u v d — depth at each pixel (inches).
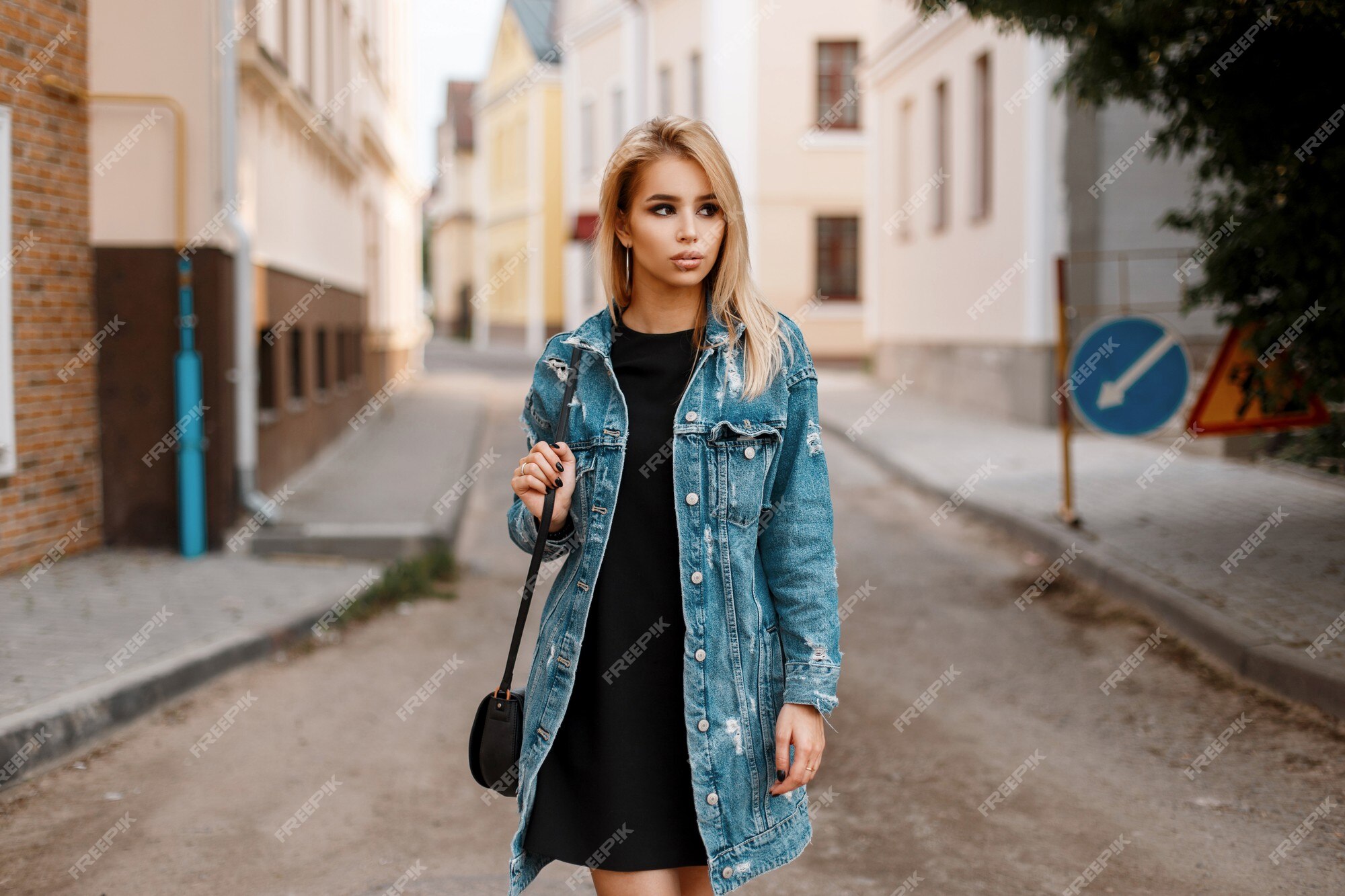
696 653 93.5
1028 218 598.5
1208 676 233.9
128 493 344.2
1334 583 272.2
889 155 863.1
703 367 95.0
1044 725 214.1
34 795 183.0
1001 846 165.0
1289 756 193.0
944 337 746.2
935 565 348.5
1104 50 293.6
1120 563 300.8
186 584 305.1
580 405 97.0
